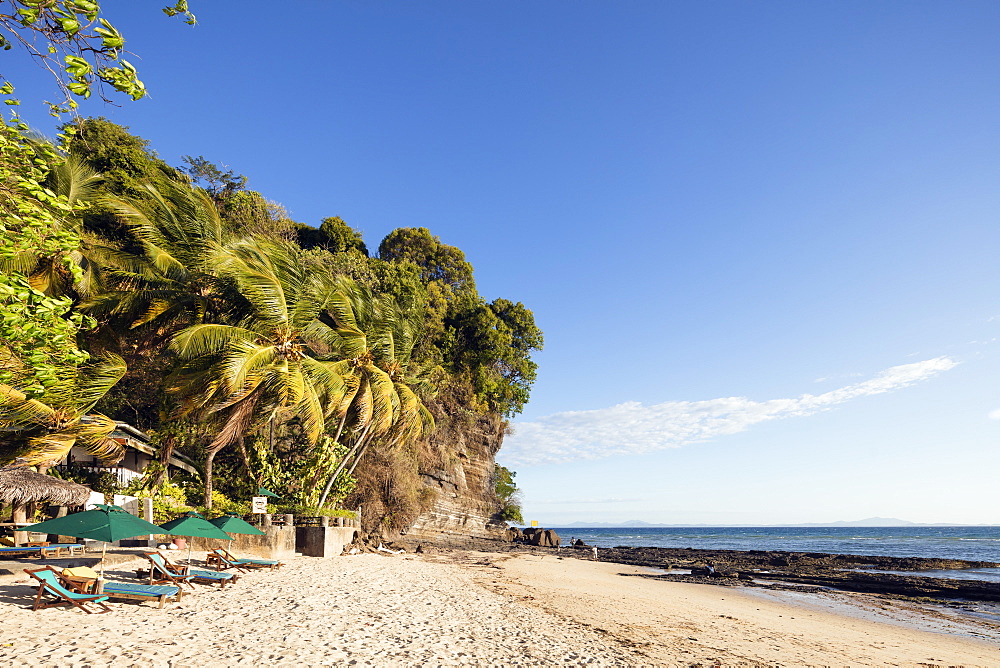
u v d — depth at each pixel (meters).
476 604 14.76
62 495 14.05
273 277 23.77
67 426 18.16
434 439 47.00
